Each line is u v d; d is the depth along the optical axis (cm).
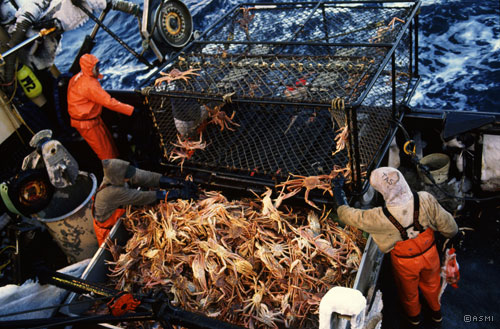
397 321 337
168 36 515
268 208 335
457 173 420
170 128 399
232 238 329
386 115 397
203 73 377
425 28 707
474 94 577
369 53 371
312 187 336
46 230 364
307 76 351
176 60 405
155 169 463
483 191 415
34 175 372
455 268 303
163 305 189
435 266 289
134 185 376
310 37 455
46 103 528
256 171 370
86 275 334
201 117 397
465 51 651
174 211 347
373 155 356
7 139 488
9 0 493
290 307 298
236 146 397
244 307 304
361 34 436
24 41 462
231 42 399
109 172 338
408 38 432
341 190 321
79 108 436
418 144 425
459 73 615
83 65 415
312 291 311
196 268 315
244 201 367
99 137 457
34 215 401
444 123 408
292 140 395
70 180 384
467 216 405
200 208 356
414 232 273
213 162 390
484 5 726
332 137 385
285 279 309
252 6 502
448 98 580
